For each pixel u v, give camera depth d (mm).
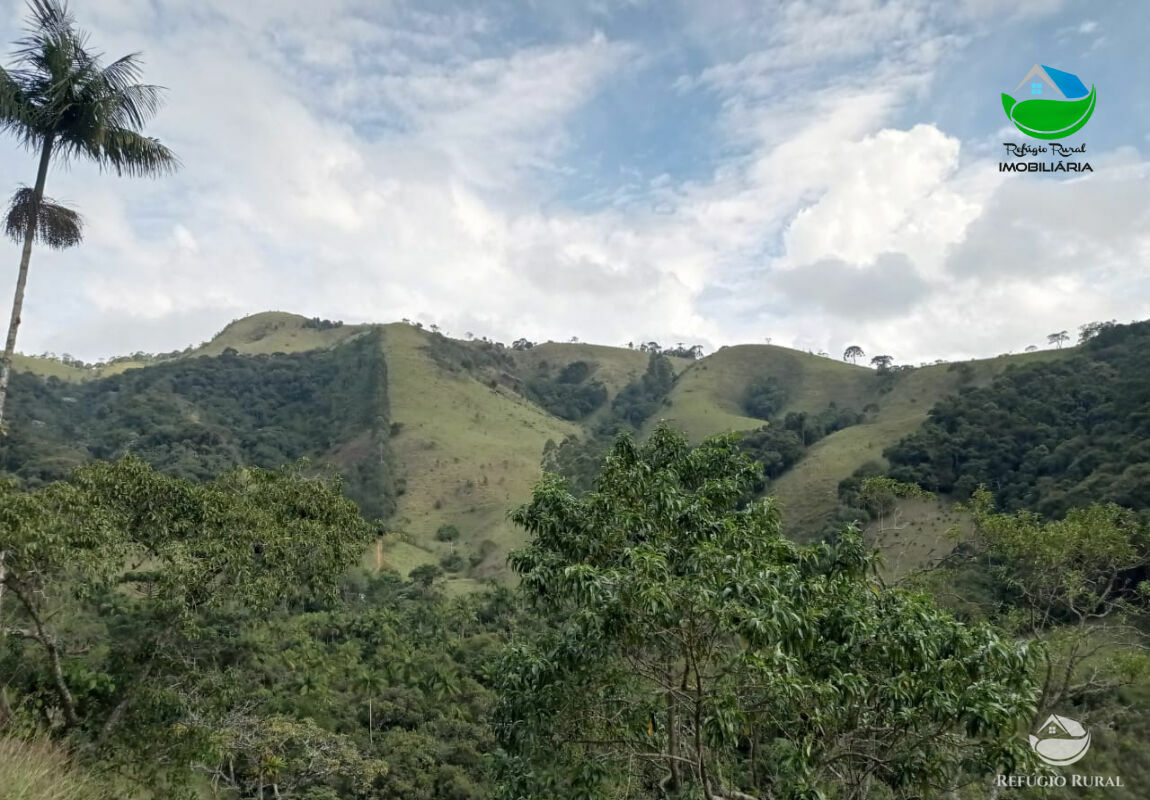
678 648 7934
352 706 41875
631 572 6996
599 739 9156
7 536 8875
